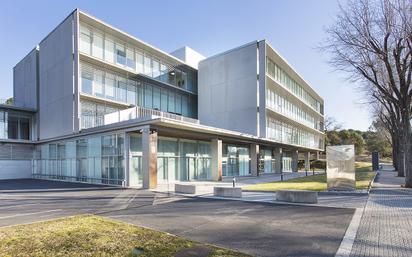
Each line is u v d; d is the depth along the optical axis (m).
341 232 7.87
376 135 76.44
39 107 33.53
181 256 5.89
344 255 6.06
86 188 20.89
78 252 6.16
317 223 8.98
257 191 17.44
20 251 6.22
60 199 14.91
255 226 8.66
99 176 24.86
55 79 30.09
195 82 41.97
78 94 26.91
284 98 43.53
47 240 7.00
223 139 30.69
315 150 61.66
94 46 29.41
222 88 36.72
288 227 8.50
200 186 21.78
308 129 57.38
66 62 28.30
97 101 29.06
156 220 9.59
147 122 20.41
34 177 34.66
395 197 14.25
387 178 27.14
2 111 32.69
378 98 27.83
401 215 10.02
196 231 8.10
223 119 36.25
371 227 8.38
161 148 26.75
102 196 16.09
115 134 23.50
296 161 50.25
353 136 87.38
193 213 10.83
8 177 33.00
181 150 29.02
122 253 6.08
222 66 37.00
